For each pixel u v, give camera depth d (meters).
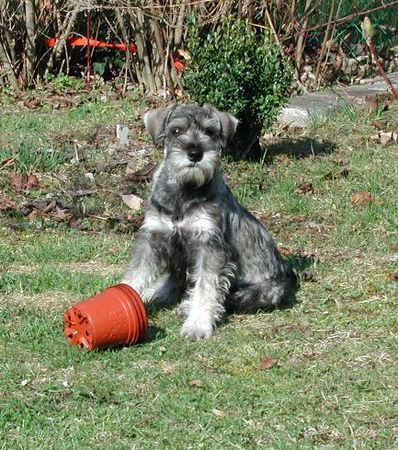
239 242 8.77
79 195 12.16
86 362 7.60
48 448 6.27
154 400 6.97
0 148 13.48
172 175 8.40
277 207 11.90
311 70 17.33
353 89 16.28
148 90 16.95
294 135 14.34
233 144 13.06
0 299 9.02
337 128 14.52
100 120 15.16
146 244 8.62
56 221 11.42
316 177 12.75
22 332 8.18
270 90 12.73
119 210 11.88
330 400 6.99
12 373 7.37
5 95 16.81
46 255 10.24
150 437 6.46
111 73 18.02
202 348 7.94
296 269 9.85
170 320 8.66
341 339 8.12
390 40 18.44
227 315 8.81
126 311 7.83
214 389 7.14
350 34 17.88
